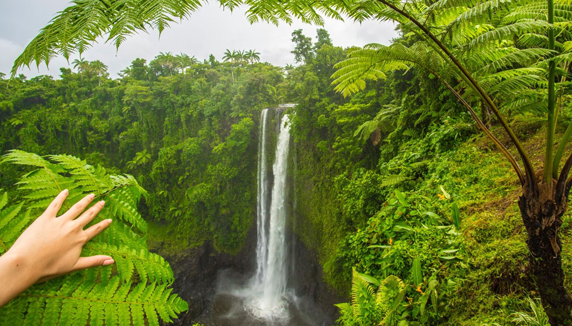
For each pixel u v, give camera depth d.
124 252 1.14
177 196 28.22
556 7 2.28
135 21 1.00
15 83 38.16
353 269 3.71
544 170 1.81
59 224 0.90
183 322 20.78
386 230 4.62
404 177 7.49
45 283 0.95
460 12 2.25
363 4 1.88
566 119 5.12
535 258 1.90
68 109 35.44
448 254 3.48
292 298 20.42
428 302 3.08
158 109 32.22
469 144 6.42
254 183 26.05
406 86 11.84
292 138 21.66
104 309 1.03
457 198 4.78
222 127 28.48
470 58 2.57
